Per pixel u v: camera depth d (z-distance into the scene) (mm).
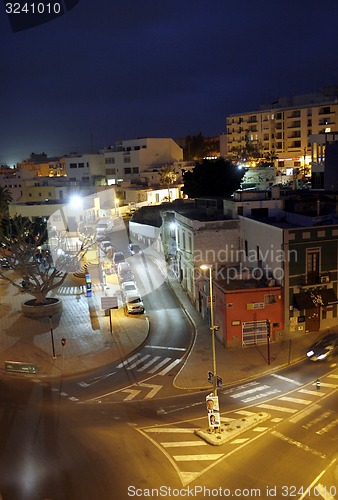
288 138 118188
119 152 119375
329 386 28453
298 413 25359
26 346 37125
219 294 36250
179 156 126188
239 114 126812
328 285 35781
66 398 28922
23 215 75625
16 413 27000
